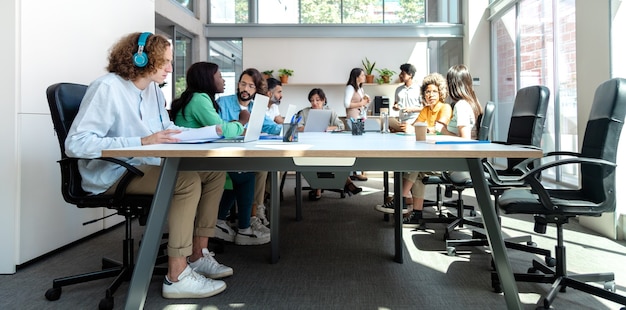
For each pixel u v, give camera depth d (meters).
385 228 3.04
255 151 1.22
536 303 1.70
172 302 1.70
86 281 1.80
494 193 2.57
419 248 2.51
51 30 2.30
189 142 1.66
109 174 1.72
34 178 2.19
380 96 6.80
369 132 3.57
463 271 2.08
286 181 5.81
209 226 2.00
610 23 2.72
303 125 4.07
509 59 5.78
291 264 2.20
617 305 1.66
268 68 6.95
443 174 2.92
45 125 2.27
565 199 1.80
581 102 3.07
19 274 2.04
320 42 6.93
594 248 2.46
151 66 1.76
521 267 2.15
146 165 1.77
